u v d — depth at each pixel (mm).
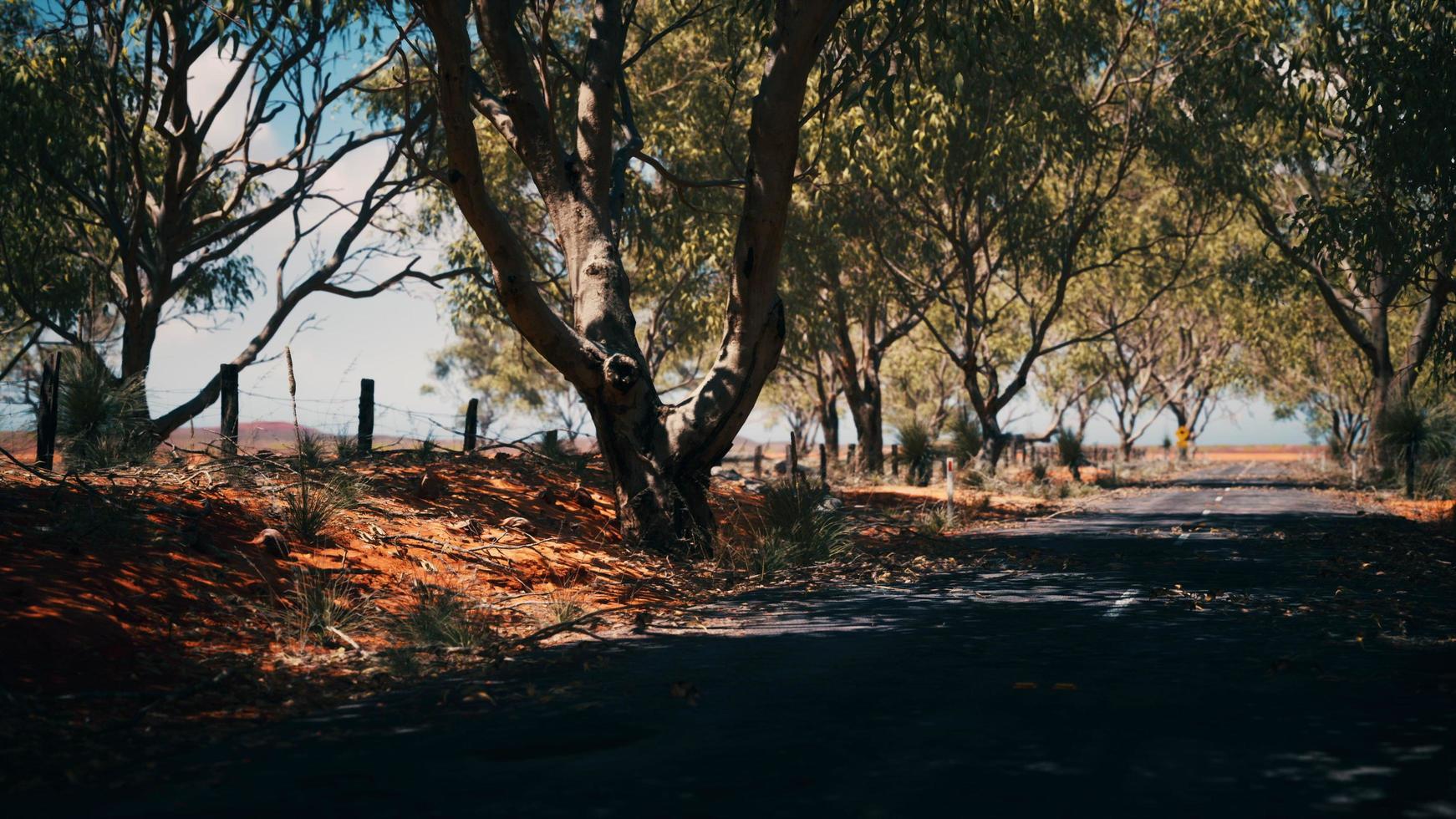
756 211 13477
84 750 5551
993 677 7371
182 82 19094
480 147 30078
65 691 6621
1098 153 33094
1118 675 7398
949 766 5156
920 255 34844
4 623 7047
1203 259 43750
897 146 25766
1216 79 27672
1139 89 31500
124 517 9719
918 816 4422
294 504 11164
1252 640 8773
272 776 5062
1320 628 9367
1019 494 32688
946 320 52406
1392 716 6145
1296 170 36906
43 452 12570
